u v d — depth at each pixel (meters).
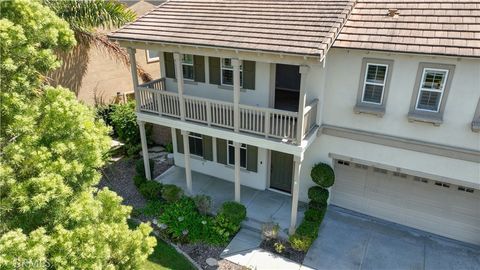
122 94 20.75
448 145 9.95
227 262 10.51
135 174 15.49
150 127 18.03
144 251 7.36
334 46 9.77
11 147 5.61
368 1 11.13
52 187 5.57
